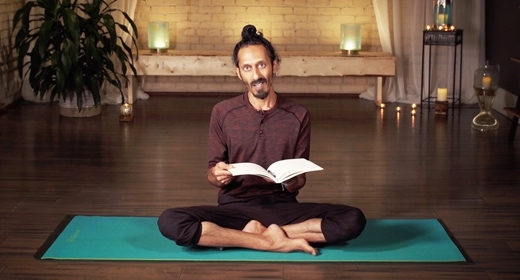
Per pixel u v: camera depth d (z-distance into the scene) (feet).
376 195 14.15
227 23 24.82
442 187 14.70
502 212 13.17
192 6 24.68
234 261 10.68
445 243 11.52
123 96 21.22
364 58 23.00
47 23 19.95
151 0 24.61
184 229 10.69
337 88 25.13
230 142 11.14
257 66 10.62
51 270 10.41
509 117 21.53
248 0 24.70
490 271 10.53
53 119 20.86
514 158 17.02
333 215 11.00
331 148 17.85
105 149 17.52
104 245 11.30
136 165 16.14
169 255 10.89
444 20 22.03
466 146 18.16
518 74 21.08
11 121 20.56
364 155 17.19
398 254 11.04
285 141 11.11
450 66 24.03
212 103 23.72
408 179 15.24
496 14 23.00
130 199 13.75
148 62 22.94
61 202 13.53
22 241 11.55
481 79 20.03
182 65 22.98
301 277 10.23
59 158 16.66
